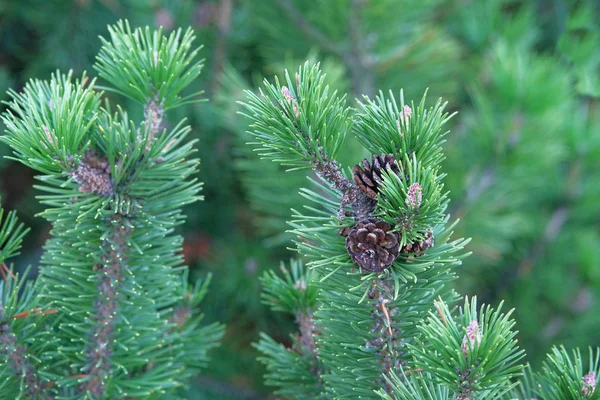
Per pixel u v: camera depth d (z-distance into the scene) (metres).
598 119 1.72
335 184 0.98
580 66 1.55
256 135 0.97
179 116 1.72
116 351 1.06
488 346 0.92
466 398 0.94
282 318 1.73
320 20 1.59
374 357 1.01
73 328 1.07
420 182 0.95
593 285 1.67
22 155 0.99
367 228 0.97
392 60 1.63
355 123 0.98
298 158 0.97
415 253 0.98
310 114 0.96
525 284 1.73
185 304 1.14
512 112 1.52
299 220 0.99
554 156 1.57
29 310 1.05
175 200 1.05
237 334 1.74
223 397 1.61
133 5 1.74
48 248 1.05
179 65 1.02
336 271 1.00
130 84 1.02
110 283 1.05
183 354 1.11
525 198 1.67
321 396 1.08
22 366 1.05
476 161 1.61
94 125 1.01
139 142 1.02
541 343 1.64
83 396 1.06
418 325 0.97
